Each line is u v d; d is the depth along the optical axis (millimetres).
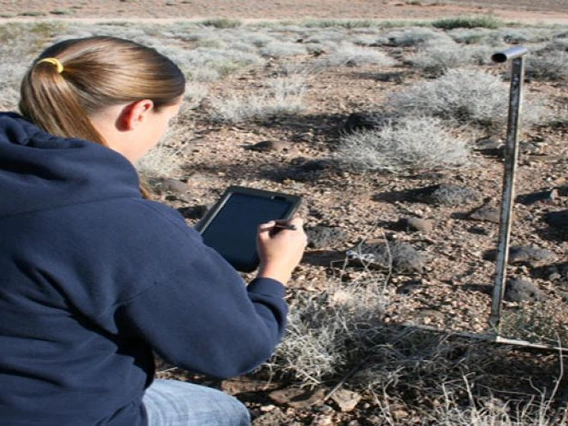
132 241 1759
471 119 9375
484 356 3854
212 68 15594
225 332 1854
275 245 2186
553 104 10789
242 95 12211
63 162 1742
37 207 1722
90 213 1743
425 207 6555
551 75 13664
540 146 8383
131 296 1767
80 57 1883
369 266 5262
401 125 8773
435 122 8367
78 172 1745
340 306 4125
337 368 3854
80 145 1793
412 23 39000
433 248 5641
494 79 10438
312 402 3652
